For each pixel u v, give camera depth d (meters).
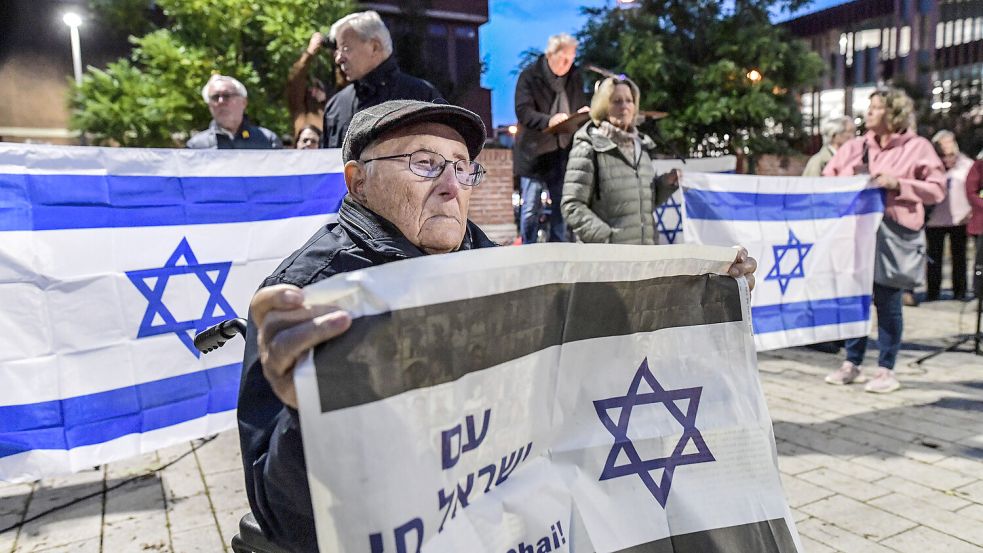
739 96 14.61
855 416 4.12
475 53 21.38
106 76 13.56
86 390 2.65
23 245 2.51
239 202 3.03
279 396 0.86
